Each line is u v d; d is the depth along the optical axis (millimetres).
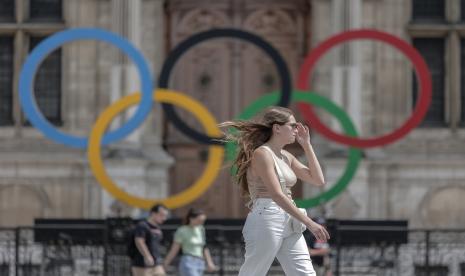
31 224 64812
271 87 67125
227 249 48531
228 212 66688
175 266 48938
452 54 66688
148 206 55125
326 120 65312
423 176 65188
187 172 67188
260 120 22266
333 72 64125
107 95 66125
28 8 66500
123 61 64188
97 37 56688
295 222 21781
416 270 48906
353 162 56688
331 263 48188
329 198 56250
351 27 63938
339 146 63469
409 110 66625
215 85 67062
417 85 67062
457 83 66750
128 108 63125
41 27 66125
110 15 65812
